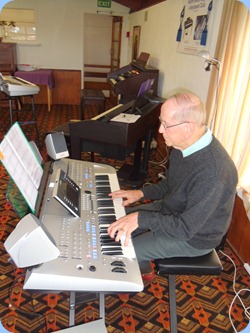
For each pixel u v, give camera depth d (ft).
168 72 11.73
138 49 17.43
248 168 6.20
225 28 6.48
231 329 5.32
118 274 3.12
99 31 26.66
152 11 14.19
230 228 7.30
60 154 5.17
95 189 4.76
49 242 2.92
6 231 7.29
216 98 6.47
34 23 19.22
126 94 13.01
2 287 5.83
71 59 20.25
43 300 5.62
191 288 6.16
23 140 4.01
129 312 5.50
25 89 11.24
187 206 4.00
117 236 3.67
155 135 13.30
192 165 4.05
